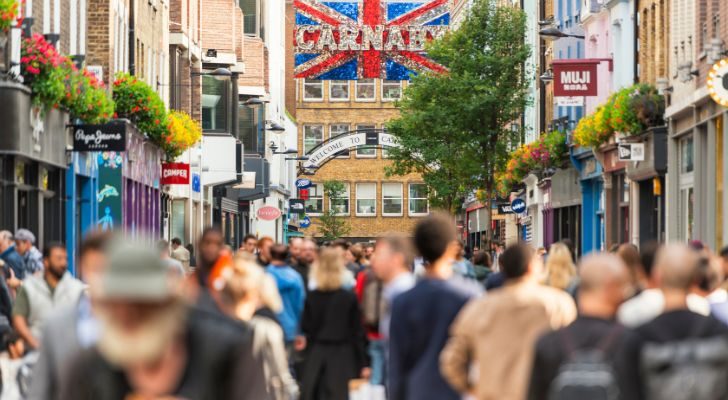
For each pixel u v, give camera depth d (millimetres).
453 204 135250
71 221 63438
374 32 144750
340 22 144875
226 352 11727
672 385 15109
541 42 115062
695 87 64750
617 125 73062
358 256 52125
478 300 19016
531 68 126312
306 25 144750
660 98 71812
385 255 26953
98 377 11336
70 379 11398
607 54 90125
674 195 70875
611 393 14750
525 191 123688
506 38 112500
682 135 69562
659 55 75312
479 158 113062
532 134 126312
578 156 93688
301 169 164500
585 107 95062
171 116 80062
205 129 108875
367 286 34656
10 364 27922
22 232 38906
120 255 10672
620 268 15594
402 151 122188
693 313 15562
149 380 11328
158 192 87938
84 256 16391
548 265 27625
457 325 19000
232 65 110500
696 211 65438
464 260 43938
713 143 62688
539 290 19781
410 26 145375
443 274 20312
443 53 113938
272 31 155750
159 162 88125
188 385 11602
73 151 60312
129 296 10617
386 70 145500
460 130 113250
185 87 101125
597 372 14766
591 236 94750
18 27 48094
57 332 13422
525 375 18625
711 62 58594
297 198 172750
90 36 70500
